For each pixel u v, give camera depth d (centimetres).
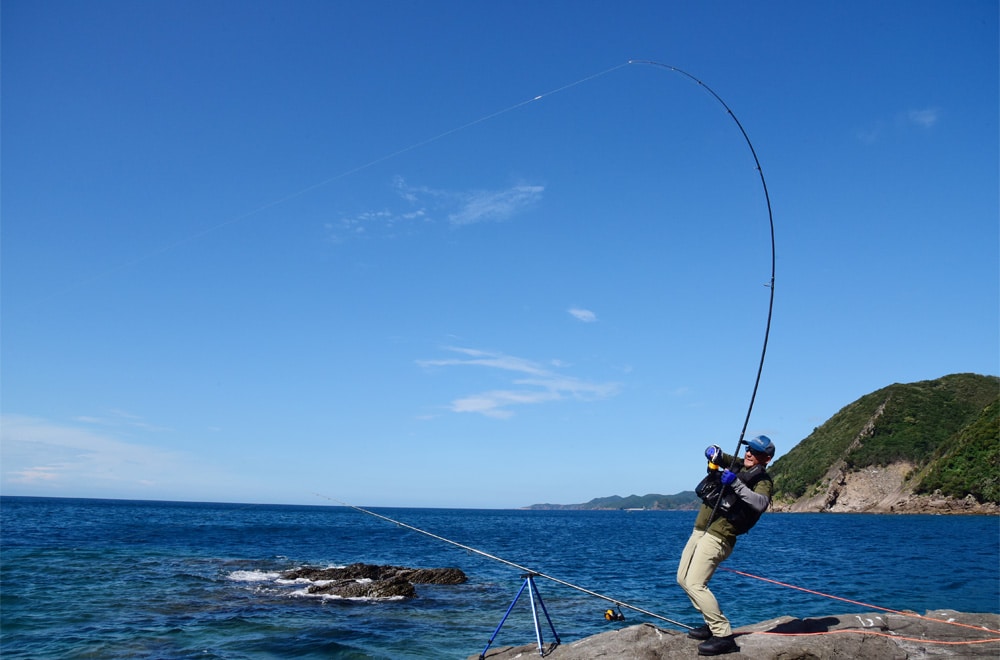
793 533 5791
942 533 5556
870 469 11288
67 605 1681
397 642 1356
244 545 3875
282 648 1289
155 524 6081
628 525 10319
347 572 2311
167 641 1325
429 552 3700
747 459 676
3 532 4312
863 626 775
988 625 822
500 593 2041
